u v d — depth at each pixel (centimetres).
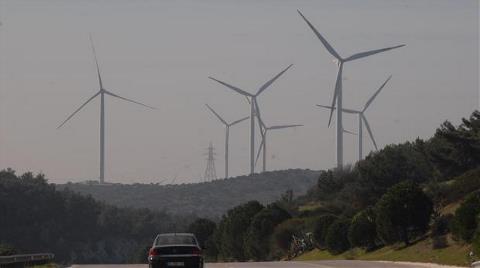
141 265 16000
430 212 19675
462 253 15300
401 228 19800
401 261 17262
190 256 11169
